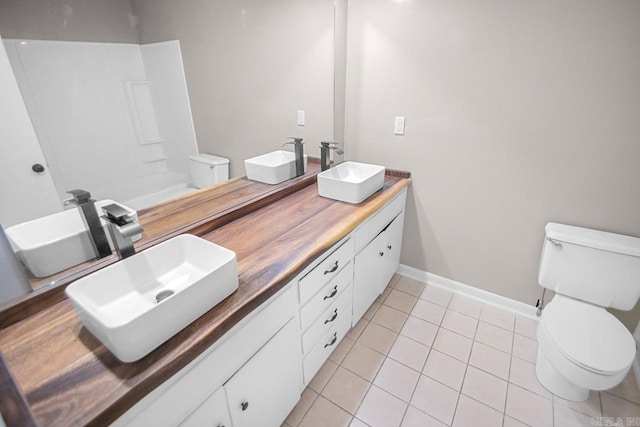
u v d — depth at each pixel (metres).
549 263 1.62
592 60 1.41
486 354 1.74
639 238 1.52
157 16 1.12
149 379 0.70
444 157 1.93
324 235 1.35
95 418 0.62
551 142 1.61
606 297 1.54
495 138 1.74
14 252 0.88
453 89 1.76
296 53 1.73
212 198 1.51
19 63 0.82
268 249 1.24
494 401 1.49
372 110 2.06
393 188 1.91
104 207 1.01
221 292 0.93
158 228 1.29
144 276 1.02
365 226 1.63
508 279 2.01
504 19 1.52
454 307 2.10
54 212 0.95
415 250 2.30
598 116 1.46
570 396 1.47
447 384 1.58
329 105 2.04
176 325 0.81
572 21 1.39
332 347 1.63
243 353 0.99
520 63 1.55
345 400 1.52
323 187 1.77
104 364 0.74
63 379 0.71
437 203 2.07
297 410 1.48
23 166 0.86
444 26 1.67
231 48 1.43
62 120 0.93
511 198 1.81
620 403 1.46
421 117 1.91
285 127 1.82
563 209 1.69
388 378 1.62
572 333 1.38
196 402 0.86
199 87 1.33
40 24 0.84
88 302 0.88
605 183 1.54
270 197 1.71
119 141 1.09
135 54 1.09
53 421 0.62
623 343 1.32
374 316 2.04
